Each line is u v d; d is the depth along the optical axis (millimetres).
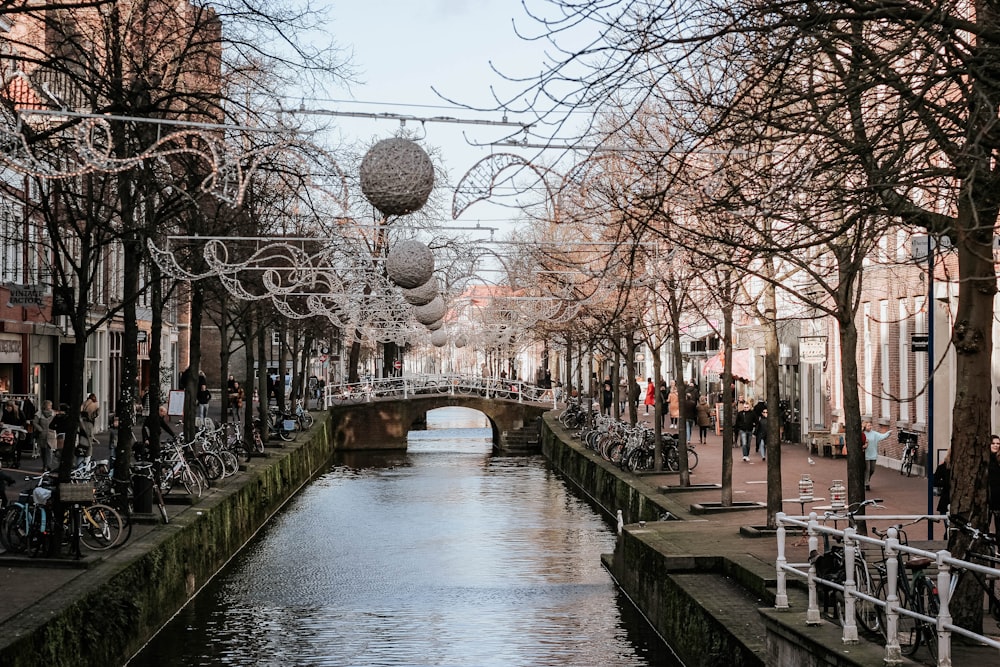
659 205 11641
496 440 70875
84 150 12531
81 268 18828
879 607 11812
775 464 20766
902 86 10211
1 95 15070
